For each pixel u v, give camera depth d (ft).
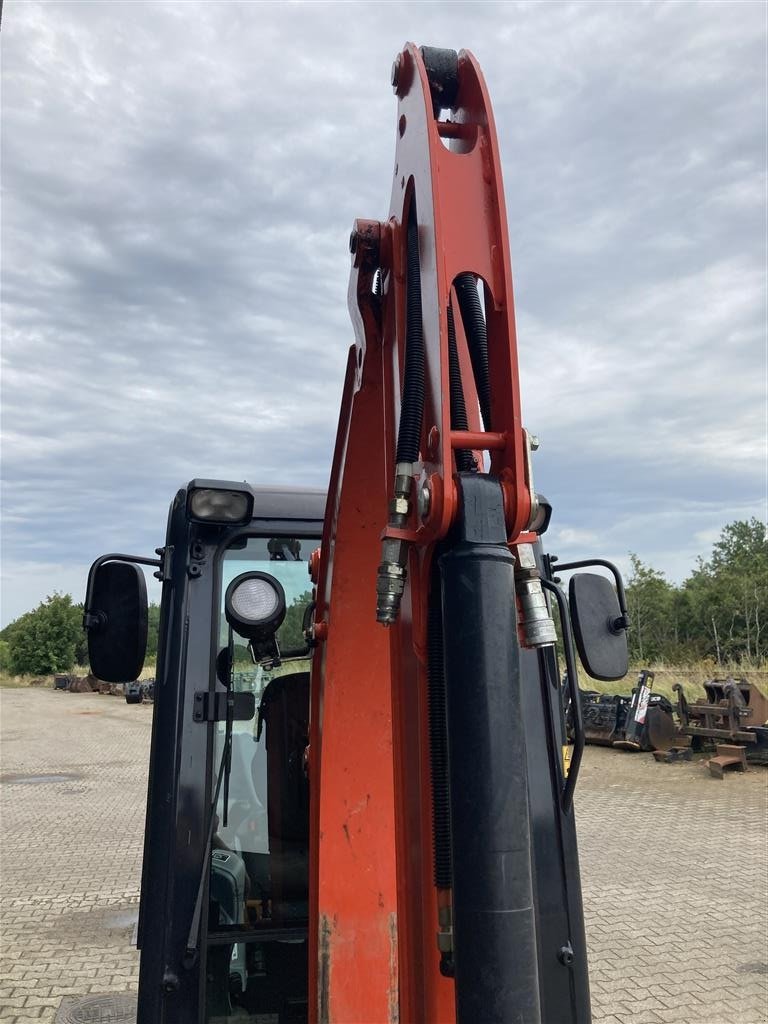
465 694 3.44
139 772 44.27
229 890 8.18
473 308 4.33
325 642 6.15
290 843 8.52
